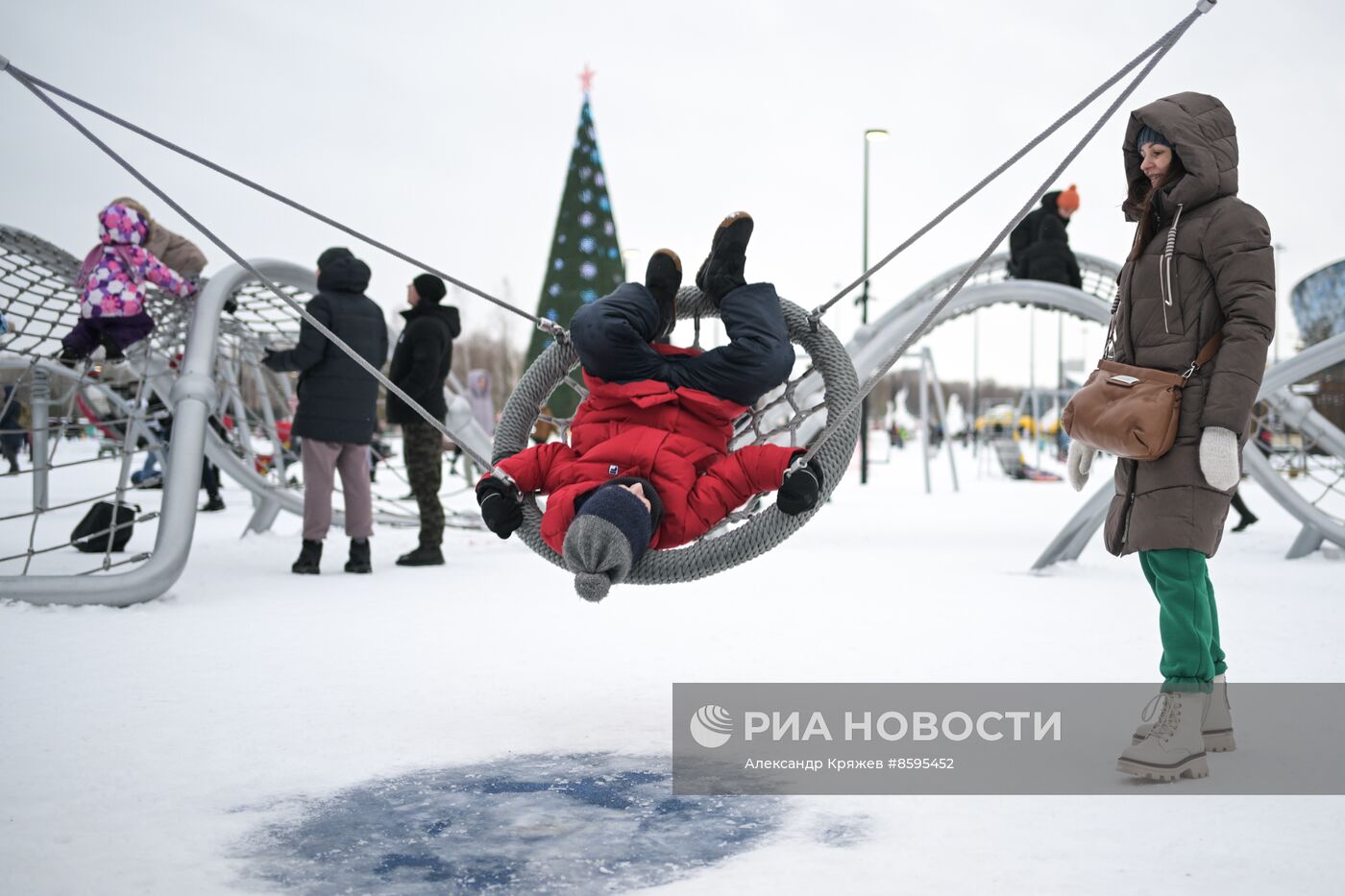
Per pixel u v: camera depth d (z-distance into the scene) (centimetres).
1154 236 373
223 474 2305
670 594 730
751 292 404
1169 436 346
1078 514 852
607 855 271
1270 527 1264
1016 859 264
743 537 379
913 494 2014
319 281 852
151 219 827
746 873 257
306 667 497
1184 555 347
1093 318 1137
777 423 1262
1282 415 1003
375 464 1733
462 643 556
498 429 429
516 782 333
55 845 277
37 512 700
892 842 278
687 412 398
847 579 809
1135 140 377
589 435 398
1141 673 477
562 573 853
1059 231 1227
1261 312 338
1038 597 713
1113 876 252
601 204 2125
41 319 859
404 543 1086
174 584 712
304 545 850
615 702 432
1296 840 276
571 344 427
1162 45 330
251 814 303
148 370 928
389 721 403
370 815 302
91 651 535
